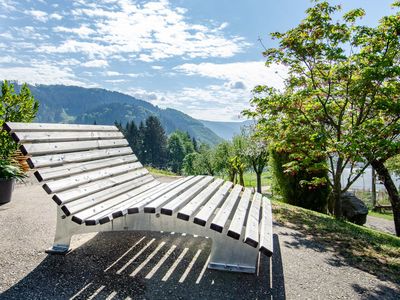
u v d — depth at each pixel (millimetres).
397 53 6812
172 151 109312
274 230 5832
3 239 4344
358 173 7773
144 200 3867
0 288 3064
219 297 3127
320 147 7512
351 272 4016
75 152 4215
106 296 3020
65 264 3688
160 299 3023
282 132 8070
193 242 4684
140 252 4211
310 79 7871
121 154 5719
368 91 6734
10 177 6629
